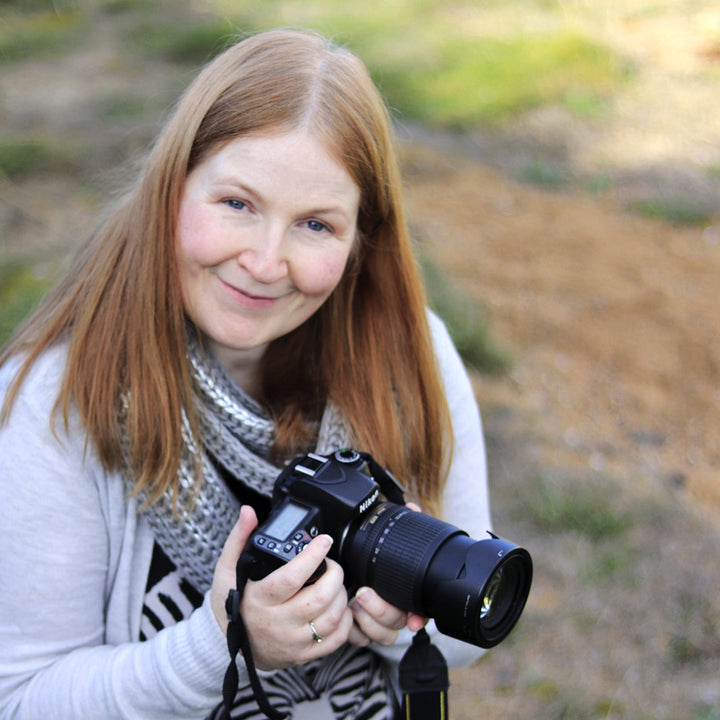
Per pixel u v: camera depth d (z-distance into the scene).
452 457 1.81
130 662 1.50
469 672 3.38
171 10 10.65
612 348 5.53
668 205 7.25
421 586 1.49
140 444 1.54
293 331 1.75
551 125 8.48
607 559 3.81
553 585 3.71
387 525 1.53
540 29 10.57
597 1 11.58
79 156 6.73
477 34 10.22
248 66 1.49
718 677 3.38
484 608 1.53
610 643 3.49
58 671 1.52
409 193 7.03
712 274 6.38
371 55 9.46
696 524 4.05
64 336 1.60
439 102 8.66
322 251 1.52
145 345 1.53
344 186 1.51
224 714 1.63
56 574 1.52
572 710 3.22
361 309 1.76
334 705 1.72
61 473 1.52
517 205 7.07
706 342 5.64
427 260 5.64
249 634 1.46
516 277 6.11
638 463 4.56
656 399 5.16
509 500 4.10
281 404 1.75
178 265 1.54
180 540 1.58
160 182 1.51
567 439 4.64
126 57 9.20
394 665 1.79
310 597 1.43
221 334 1.54
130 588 1.60
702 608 3.63
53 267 5.22
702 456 4.76
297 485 1.53
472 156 7.83
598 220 6.98
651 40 10.48
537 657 3.43
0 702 1.53
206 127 1.48
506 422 4.66
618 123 8.62
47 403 1.53
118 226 1.63
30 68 8.82
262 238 1.48
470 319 5.33
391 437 1.75
